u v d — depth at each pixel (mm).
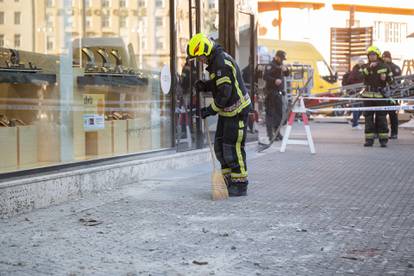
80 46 9273
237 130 8438
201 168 10961
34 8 8508
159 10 10805
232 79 8406
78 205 7918
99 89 9398
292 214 7434
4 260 5660
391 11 42031
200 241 6266
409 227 6781
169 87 10938
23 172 7746
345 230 6660
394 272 5281
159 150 10633
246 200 8266
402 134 18922
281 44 27438
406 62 36312
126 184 9383
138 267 5469
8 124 7812
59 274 5289
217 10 12367
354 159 12461
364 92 14953
